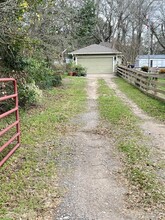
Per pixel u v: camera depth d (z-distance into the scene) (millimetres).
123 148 4699
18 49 8125
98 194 3123
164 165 3922
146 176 3535
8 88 7645
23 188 3230
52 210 2785
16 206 2846
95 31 36031
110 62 25484
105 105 8875
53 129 6008
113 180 3482
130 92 12109
